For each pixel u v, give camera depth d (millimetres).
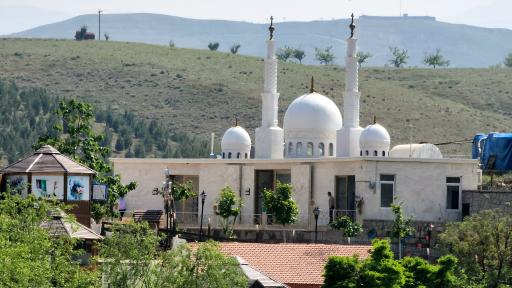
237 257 149250
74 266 130625
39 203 139750
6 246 124750
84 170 171250
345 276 143000
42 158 171625
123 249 125500
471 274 173000
